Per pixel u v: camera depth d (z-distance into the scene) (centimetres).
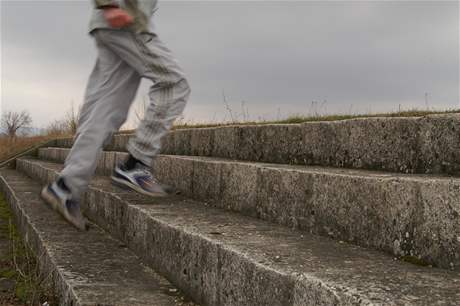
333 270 189
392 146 314
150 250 306
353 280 174
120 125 367
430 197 204
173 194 427
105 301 233
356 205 245
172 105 356
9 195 738
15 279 352
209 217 316
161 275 287
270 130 437
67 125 1571
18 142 1587
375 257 216
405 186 217
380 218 230
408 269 194
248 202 332
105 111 355
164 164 474
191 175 412
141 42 343
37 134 1758
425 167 291
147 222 316
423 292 161
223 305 222
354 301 154
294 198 289
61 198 361
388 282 173
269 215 310
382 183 230
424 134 292
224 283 222
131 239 345
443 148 280
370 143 332
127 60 351
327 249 230
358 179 244
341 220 254
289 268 192
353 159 347
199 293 243
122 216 371
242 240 244
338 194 257
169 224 284
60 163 996
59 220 449
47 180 739
